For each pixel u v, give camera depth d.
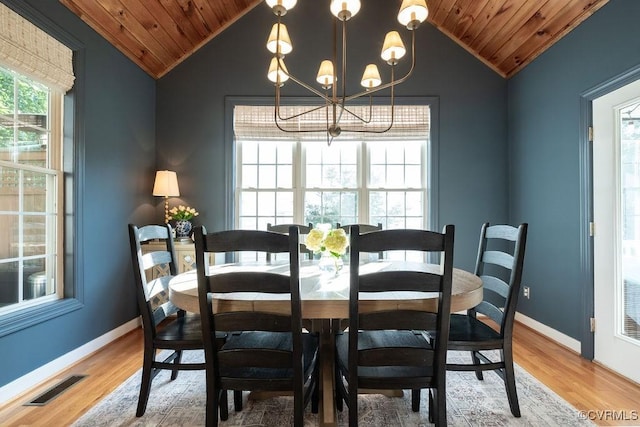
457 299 1.46
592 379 2.14
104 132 2.79
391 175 3.65
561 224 2.75
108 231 2.83
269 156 3.68
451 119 3.51
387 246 1.29
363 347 1.62
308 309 1.40
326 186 3.66
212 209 3.52
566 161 2.70
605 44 2.31
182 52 3.48
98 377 2.20
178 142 3.53
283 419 1.75
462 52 3.52
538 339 2.86
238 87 3.53
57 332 2.28
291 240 1.28
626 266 2.22
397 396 1.95
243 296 1.47
